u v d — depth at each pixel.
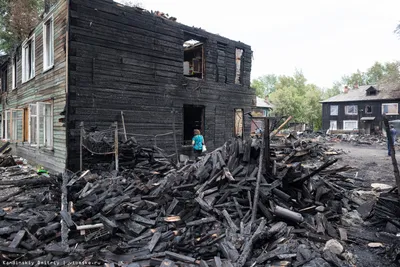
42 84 11.23
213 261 3.91
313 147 14.42
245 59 15.81
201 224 4.93
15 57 15.99
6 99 18.12
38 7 23.23
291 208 5.52
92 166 8.24
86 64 9.09
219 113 14.12
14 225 4.68
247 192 5.77
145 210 5.21
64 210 4.91
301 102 47.28
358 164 12.67
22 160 12.70
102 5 9.48
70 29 8.69
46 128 10.48
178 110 12.13
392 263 4.13
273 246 4.43
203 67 13.45
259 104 37.88
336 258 4.11
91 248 4.23
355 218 5.88
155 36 11.15
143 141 10.73
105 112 9.58
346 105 40.84
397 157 15.35
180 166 8.23
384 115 5.53
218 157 6.74
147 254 4.08
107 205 5.02
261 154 5.77
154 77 11.14
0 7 22.59
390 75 38.34
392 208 5.53
